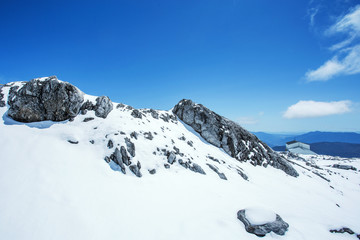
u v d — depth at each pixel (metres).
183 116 30.97
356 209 21.42
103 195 10.69
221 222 10.63
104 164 14.07
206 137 28.44
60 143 14.85
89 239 7.65
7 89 19.84
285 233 10.41
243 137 31.47
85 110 19.41
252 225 10.37
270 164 29.91
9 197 8.49
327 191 26.11
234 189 16.45
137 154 16.25
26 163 11.24
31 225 7.47
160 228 9.27
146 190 12.58
